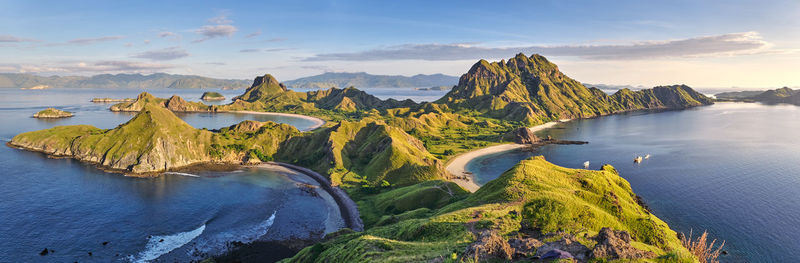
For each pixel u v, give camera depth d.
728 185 160.50
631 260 40.22
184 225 118.44
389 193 150.88
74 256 95.81
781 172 181.50
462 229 68.12
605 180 118.44
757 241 106.31
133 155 192.62
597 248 41.69
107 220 119.50
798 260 95.94
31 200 134.75
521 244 44.62
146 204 136.12
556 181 107.75
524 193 94.50
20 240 102.94
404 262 49.03
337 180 176.00
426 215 107.81
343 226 122.44
